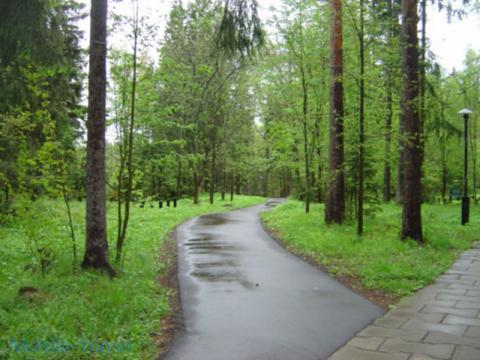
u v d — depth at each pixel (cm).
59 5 920
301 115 1906
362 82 1082
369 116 1187
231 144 3475
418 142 1060
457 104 2797
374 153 1399
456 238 1161
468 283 720
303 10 1670
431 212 1745
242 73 3053
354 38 1362
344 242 1059
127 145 934
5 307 542
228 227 1611
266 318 550
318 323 528
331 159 1366
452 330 497
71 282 675
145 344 455
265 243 1205
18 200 808
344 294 667
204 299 642
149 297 636
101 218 764
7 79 893
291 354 433
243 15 924
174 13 953
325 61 1731
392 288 685
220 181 4709
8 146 1056
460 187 3212
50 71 874
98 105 761
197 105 2773
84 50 1917
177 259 970
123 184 932
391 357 421
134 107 915
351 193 1473
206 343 464
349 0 1060
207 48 2603
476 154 3120
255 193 6431
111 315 527
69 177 948
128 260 906
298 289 698
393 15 1316
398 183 2073
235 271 838
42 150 787
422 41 1705
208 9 1310
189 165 2967
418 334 485
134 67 889
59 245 828
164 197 3575
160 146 1159
